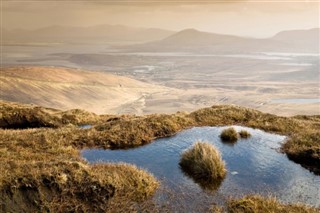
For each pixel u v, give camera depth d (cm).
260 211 1073
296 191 1266
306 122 2514
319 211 1089
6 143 1702
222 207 1109
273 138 2039
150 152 1728
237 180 1359
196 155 1477
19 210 1002
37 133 1944
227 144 1897
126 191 1170
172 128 2141
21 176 1080
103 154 1684
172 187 1267
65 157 1513
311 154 1616
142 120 2192
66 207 1054
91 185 1128
